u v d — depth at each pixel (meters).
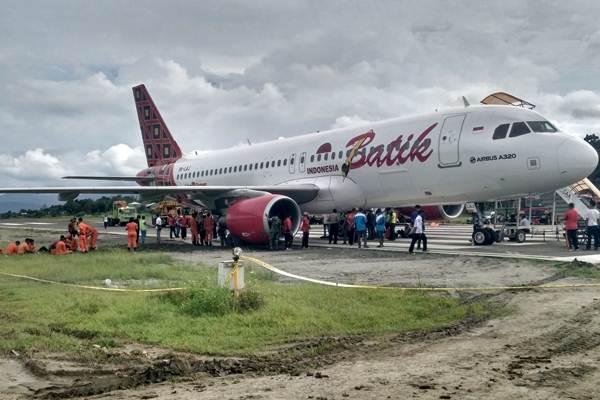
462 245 22.48
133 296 10.31
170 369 6.02
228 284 9.46
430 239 27.33
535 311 8.90
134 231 22.00
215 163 32.09
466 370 5.79
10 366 6.37
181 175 35.25
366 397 4.96
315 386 5.35
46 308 9.45
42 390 5.46
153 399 5.06
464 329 7.86
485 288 11.17
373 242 24.86
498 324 8.09
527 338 7.21
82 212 99.62
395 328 7.96
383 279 12.72
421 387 5.21
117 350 7.03
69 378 5.88
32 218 95.12
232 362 6.31
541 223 48.66
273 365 6.20
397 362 6.20
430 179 20.66
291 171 26.28
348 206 23.89
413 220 19.23
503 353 6.48
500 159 18.86
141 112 40.62
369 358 6.42
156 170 38.25
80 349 7.02
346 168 23.45
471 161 19.48
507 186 19.09
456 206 27.44
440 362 6.14
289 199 21.94
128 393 5.29
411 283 12.02
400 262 16.23
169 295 9.87
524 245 21.92
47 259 17.75
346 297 9.97
